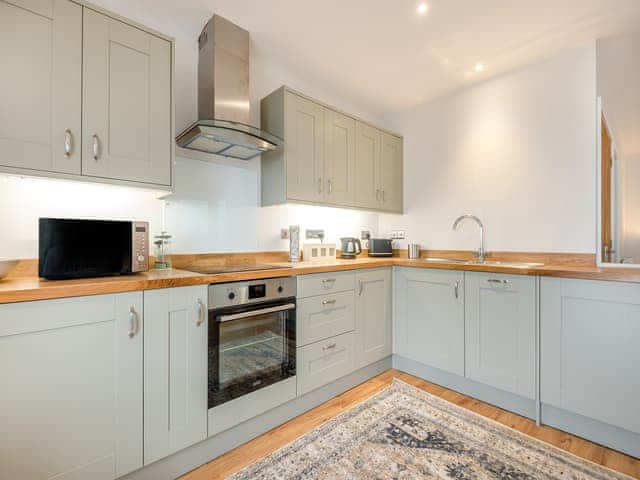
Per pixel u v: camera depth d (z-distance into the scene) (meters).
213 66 1.96
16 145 1.23
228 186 2.26
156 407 1.37
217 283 1.57
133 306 1.31
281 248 2.58
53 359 1.13
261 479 1.43
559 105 2.28
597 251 2.11
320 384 2.06
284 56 2.37
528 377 1.90
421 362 2.47
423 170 3.10
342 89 2.85
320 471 1.47
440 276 2.35
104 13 1.46
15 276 1.43
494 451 1.61
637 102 2.12
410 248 3.04
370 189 2.88
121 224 1.52
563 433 1.77
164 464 1.42
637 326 1.54
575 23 1.96
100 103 1.44
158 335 1.38
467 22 1.97
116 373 1.26
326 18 1.96
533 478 1.42
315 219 2.88
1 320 1.03
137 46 1.56
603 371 1.64
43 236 1.32
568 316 1.75
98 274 1.44
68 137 1.35
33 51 1.28
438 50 2.27
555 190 2.29
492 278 2.06
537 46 2.20
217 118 1.96
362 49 2.27
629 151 2.13
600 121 2.11
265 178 2.39
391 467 1.49
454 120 2.87
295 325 1.91
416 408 2.04
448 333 2.29
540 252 2.35
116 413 1.26
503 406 2.04
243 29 2.06
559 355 1.78
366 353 2.41
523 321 1.92
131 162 1.53
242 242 2.32
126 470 1.28
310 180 2.38
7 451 1.04
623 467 1.50
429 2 1.80
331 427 1.83
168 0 1.81
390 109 3.28
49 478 1.11
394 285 2.66
